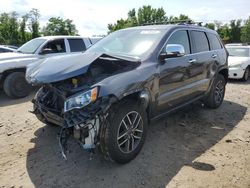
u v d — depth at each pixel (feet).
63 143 11.22
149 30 15.49
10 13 170.09
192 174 11.69
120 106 11.63
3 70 22.80
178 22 18.67
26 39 171.73
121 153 11.77
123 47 14.85
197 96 17.85
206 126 17.20
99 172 11.70
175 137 15.30
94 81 11.49
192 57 16.47
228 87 31.22
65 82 11.89
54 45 28.66
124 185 10.87
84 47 30.81
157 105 13.83
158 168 12.09
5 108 20.94
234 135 15.96
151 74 12.94
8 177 11.36
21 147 13.92
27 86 24.39
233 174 11.77
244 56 37.55
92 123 10.94
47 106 12.71
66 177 11.35
